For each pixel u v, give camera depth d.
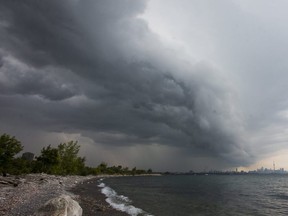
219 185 127.06
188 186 114.81
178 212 38.84
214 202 55.53
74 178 115.88
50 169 113.81
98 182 110.75
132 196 59.12
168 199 57.16
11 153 73.94
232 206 50.00
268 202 58.22
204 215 37.56
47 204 22.23
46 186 60.28
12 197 35.84
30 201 32.84
